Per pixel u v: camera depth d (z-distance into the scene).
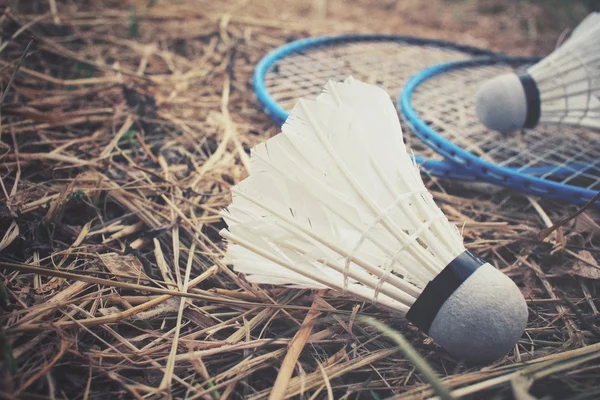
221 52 0.43
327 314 0.24
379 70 0.42
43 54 0.38
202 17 0.47
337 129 0.23
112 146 0.32
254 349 0.23
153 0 0.48
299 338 0.23
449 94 0.39
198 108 0.36
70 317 0.22
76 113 0.33
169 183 0.30
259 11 0.51
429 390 0.21
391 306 0.22
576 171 0.32
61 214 0.27
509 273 0.27
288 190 0.22
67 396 0.21
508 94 0.31
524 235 0.29
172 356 0.22
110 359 0.22
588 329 0.24
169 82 0.38
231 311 0.24
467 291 0.21
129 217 0.28
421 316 0.21
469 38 0.51
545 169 0.32
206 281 0.26
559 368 0.22
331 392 0.21
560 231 0.28
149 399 0.21
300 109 0.23
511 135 0.36
